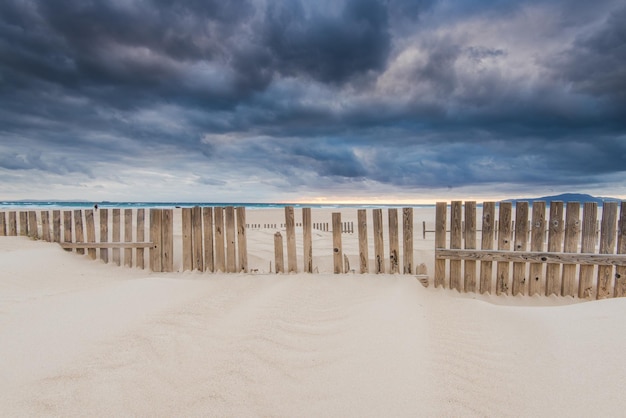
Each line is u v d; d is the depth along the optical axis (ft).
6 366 8.57
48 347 9.55
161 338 10.23
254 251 28.25
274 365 8.98
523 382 8.33
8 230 25.99
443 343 10.52
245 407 7.34
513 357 9.55
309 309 13.34
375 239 19.66
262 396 7.71
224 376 8.43
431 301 15.40
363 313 12.58
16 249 22.09
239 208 21.02
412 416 7.12
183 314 12.20
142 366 8.73
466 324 12.15
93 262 22.97
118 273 21.53
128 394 7.64
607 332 9.73
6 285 16.33
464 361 9.42
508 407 7.47
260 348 9.84
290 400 7.59
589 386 7.76
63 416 6.89
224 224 21.34
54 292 15.96
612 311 11.19
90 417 6.89
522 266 18.61
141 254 22.63
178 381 8.18
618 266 17.74
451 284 19.22
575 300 18.08
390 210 19.51
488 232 19.10
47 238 24.43
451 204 19.19
